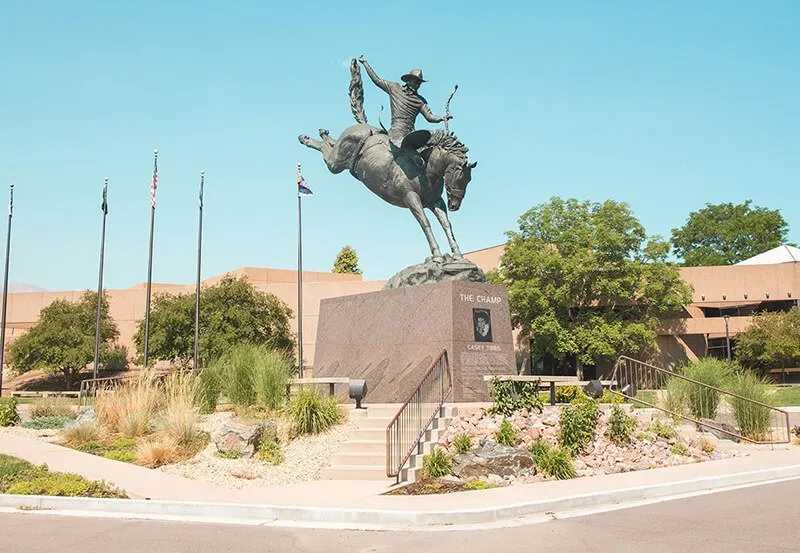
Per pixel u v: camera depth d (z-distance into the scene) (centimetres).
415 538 837
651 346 4903
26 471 1256
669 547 755
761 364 5447
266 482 1232
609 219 4884
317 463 1305
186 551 777
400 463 1200
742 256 7812
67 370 5569
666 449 1460
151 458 1373
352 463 1295
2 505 1077
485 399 1548
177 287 6253
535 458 1238
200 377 1781
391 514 929
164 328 4938
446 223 1811
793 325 5072
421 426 1330
